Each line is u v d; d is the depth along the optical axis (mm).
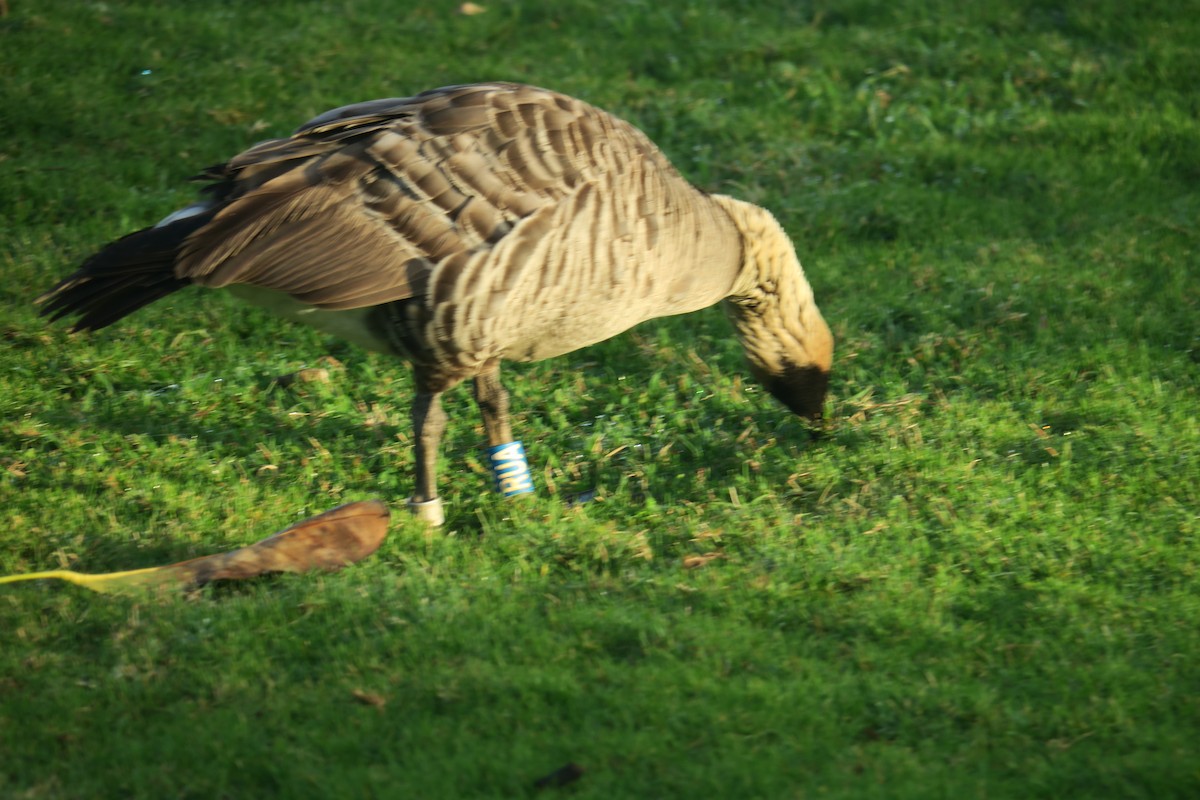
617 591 8930
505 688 7637
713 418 11961
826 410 11562
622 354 13102
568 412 12094
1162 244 14969
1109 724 7469
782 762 7035
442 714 7504
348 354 12961
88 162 15555
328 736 7266
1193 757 7121
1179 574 9086
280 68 18219
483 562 9305
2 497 10000
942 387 12328
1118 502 10047
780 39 20156
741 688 7680
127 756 7094
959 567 9281
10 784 6910
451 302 8922
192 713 7512
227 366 12500
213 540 9648
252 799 6781
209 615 8484
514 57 19312
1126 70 19250
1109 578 9070
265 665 7957
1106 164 17172
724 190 16188
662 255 9711
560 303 9312
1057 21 20719
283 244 8648
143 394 11883
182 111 16922
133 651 8094
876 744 7293
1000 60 19547
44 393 11719
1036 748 7301
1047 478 10445
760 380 11578
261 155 8961
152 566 9273
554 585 8992
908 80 19188
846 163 17109
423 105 9188
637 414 11922
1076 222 15609
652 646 8133
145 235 8656
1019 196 16438
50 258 13680
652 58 19609
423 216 8797
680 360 12867
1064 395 11977
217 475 10555
